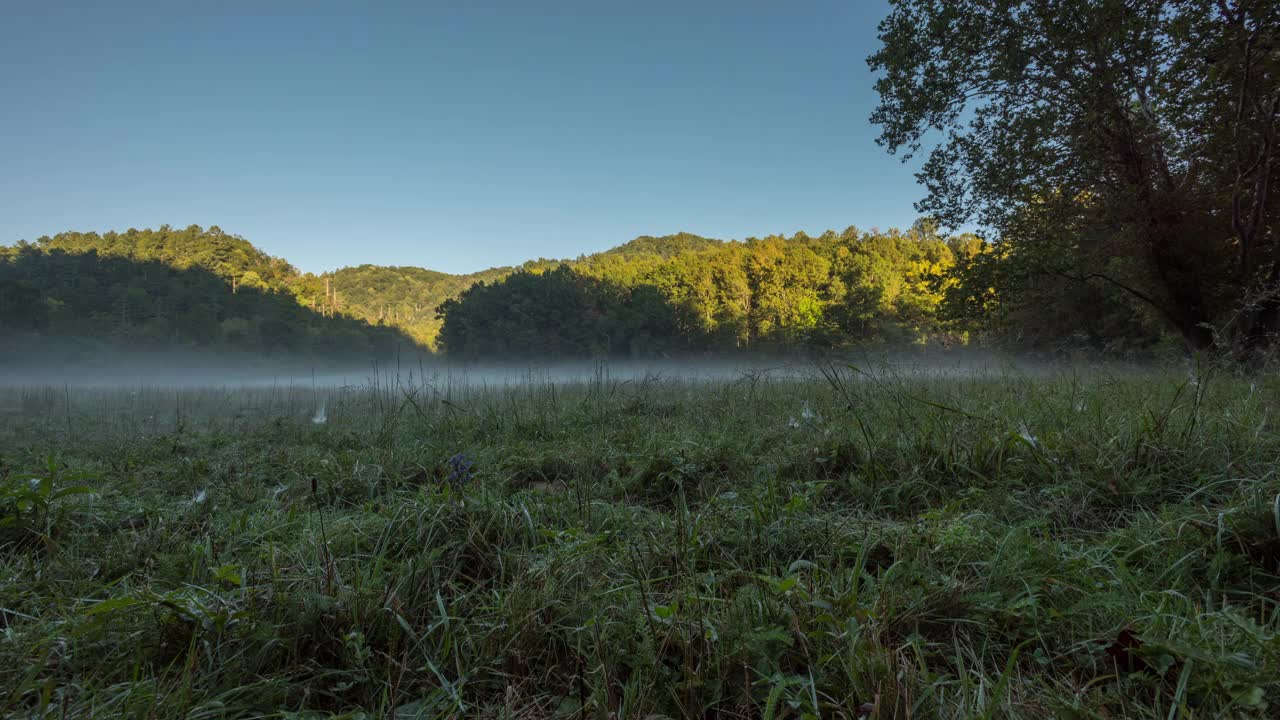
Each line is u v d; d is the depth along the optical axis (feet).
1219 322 38.01
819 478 10.46
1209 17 33.99
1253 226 34.83
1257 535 6.25
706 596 6.02
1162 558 6.46
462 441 15.14
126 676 5.01
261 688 4.89
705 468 11.75
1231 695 4.17
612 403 20.94
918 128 46.14
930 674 4.91
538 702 4.94
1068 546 6.91
